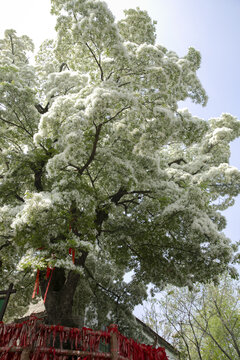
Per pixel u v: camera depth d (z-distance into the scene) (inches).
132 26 537.0
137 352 264.7
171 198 555.5
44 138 471.2
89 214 433.7
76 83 560.7
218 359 593.0
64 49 525.0
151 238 527.8
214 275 516.1
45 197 408.2
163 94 454.9
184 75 542.9
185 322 514.6
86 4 433.1
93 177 576.1
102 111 403.2
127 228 547.8
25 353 220.8
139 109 435.5
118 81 496.1
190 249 526.6
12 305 660.7
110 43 436.5
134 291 633.0
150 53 453.1
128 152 552.1
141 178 553.3
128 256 568.1
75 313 602.9
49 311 460.1
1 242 466.6
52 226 408.8
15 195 531.5
